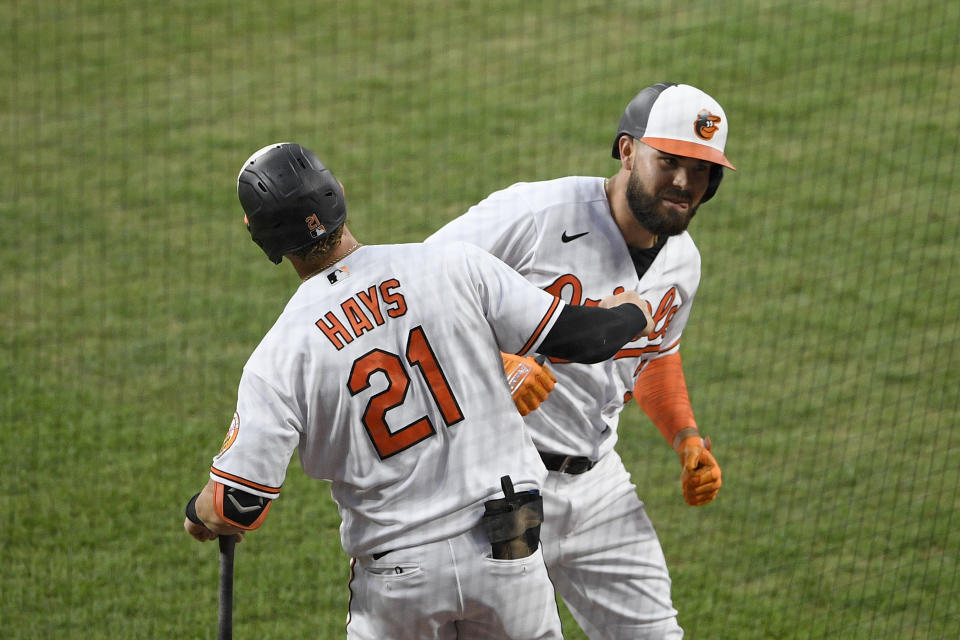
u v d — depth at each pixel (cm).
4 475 1778
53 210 2819
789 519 1734
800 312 2389
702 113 1066
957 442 1938
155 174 3048
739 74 3691
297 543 1659
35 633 1433
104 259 2586
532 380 995
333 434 936
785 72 3700
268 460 908
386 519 953
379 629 997
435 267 949
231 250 2652
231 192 2959
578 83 3656
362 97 3581
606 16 4178
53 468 1806
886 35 3938
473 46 3962
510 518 944
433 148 3234
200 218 2812
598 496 1227
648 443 1970
